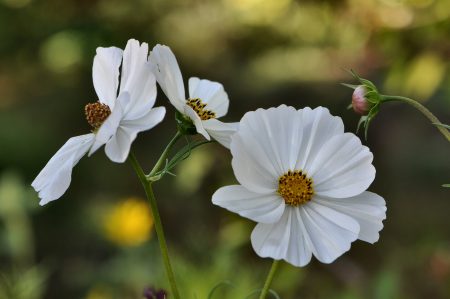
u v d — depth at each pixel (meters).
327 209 0.60
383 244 1.74
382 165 1.91
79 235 1.88
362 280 1.44
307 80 2.12
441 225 1.79
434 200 1.84
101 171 2.09
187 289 0.95
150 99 0.60
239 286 0.98
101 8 2.26
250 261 1.38
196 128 0.60
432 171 1.88
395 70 1.38
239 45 2.22
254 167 0.60
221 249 1.11
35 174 2.13
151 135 2.15
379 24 1.39
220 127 0.61
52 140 2.23
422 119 1.94
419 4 1.36
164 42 2.31
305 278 1.38
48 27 2.27
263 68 2.21
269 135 0.60
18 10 2.26
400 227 1.81
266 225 0.60
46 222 1.90
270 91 2.12
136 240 1.41
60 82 2.41
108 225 1.42
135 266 1.38
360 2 1.44
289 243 0.59
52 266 1.77
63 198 1.99
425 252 1.47
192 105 0.65
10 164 2.12
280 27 1.94
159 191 1.91
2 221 1.46
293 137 0.61
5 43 2.30
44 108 2.33
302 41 1.98
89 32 2.26
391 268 1.07
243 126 0.60
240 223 1.37
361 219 0.60
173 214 1.79
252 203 0.59
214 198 0.59
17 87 2.43
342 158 0.61
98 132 0.58
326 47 1.91
